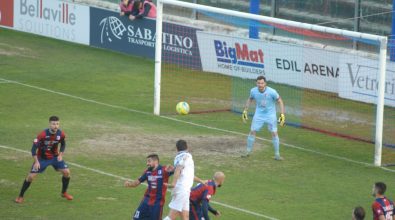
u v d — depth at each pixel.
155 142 58.34
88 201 45.81
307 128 64.94
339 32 57.75
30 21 93.00
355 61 71.44
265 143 59.88
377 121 55.25
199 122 64.88
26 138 57.50
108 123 62.88
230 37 79.19
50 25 91.62
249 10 84.12
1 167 50.97
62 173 45.53
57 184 48.50
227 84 77.38
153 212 40.47
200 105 70.12
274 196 48.16
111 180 49.72
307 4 81.50
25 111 64.88
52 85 73.56
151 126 62.81
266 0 84.19
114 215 43.75
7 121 61.72
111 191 47.72
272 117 55.50
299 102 71.69
